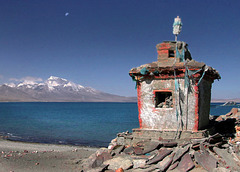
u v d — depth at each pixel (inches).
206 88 549.6
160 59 532.1
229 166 393.4
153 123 527.8
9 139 1318.9
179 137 492.1
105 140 1322.6
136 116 3592.5
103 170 440.8
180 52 519.8
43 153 730.2
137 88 546.9
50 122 2539.4
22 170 494.3
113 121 2679.6
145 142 498.0
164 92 542.3
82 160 563.5
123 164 445.7
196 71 481.4
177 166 411.5
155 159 432.8
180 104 505.7
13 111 4990.2
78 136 1476.4
